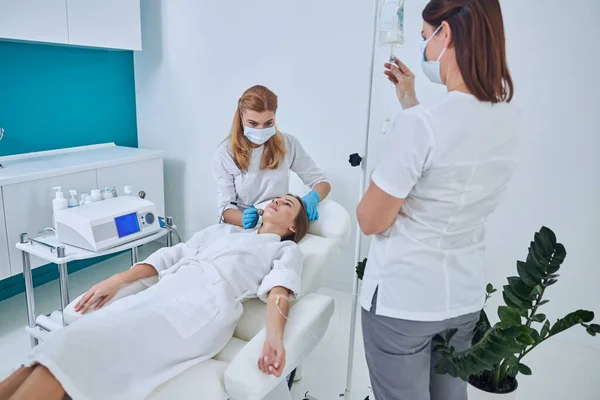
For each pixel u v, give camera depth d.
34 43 2.46
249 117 1.85
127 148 2.95
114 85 2.97
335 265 2.68
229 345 1.49
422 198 0.98
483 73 0.89
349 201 2.55
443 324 1.05
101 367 1.17
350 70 2.38
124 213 1.98
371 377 1.16
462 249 1.04
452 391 1.19
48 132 2.63
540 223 2.16
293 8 2.46
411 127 0.91
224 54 2.73
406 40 2.21
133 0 2.65
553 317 2.23
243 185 2.07
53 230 2.04
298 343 1.33
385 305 1.05
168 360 1.28
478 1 0.87
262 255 1.59
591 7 1.88
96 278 2.81
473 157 0.91
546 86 2.02
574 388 1.91
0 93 2.36
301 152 2.17
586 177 2.03
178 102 2.97
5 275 2.13
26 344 2.11
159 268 1.63
